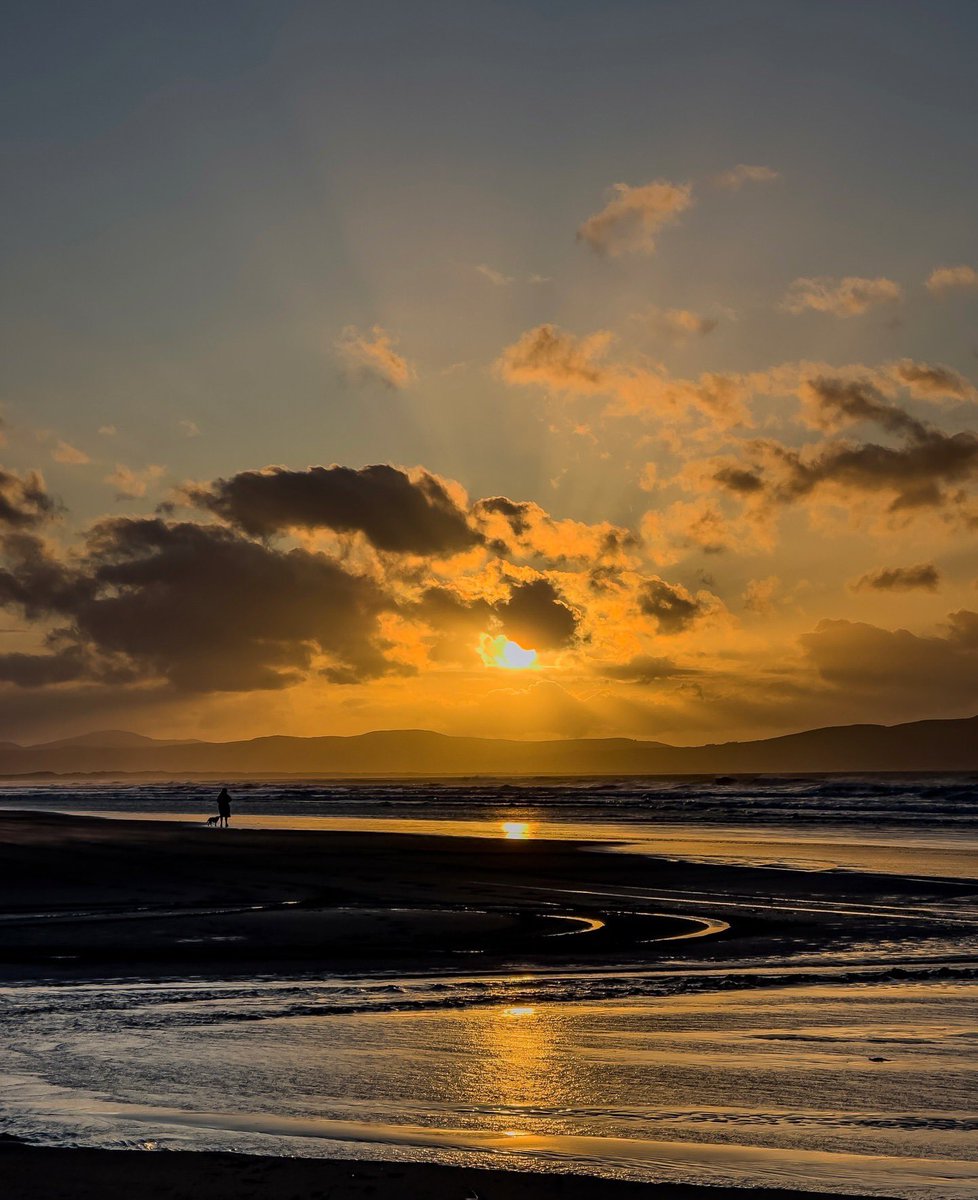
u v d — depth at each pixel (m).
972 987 14.18
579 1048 10.30
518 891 27.36
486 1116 7.86
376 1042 10.54
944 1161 6.74
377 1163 6.55
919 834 51.75
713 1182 6.26
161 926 20.58
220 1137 7.16
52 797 148.88
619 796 127.38
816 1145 7.12
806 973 15.42
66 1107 8.03
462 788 190.50
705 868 33.19
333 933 19.80
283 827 62.62
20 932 19.77
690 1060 9.77
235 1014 12.19
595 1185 6.18
